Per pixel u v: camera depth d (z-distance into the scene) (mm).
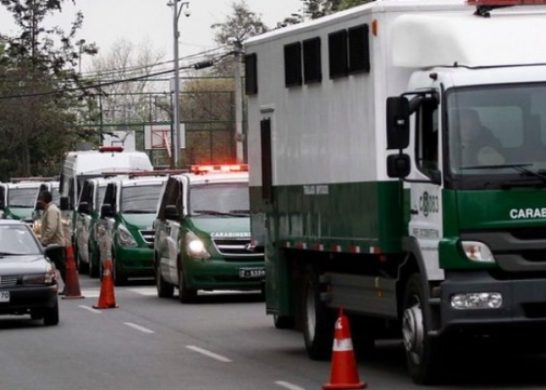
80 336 28500
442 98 18906
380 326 24062
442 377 19797
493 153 18734
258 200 26141
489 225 18641
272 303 25500
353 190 21203
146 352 25422
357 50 20906
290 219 24109
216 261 35719
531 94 18828
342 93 21547
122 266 43938
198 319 31859
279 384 20688
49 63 100312
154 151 108562
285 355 24656
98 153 57656
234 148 105062
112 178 49656
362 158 20828
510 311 18609
